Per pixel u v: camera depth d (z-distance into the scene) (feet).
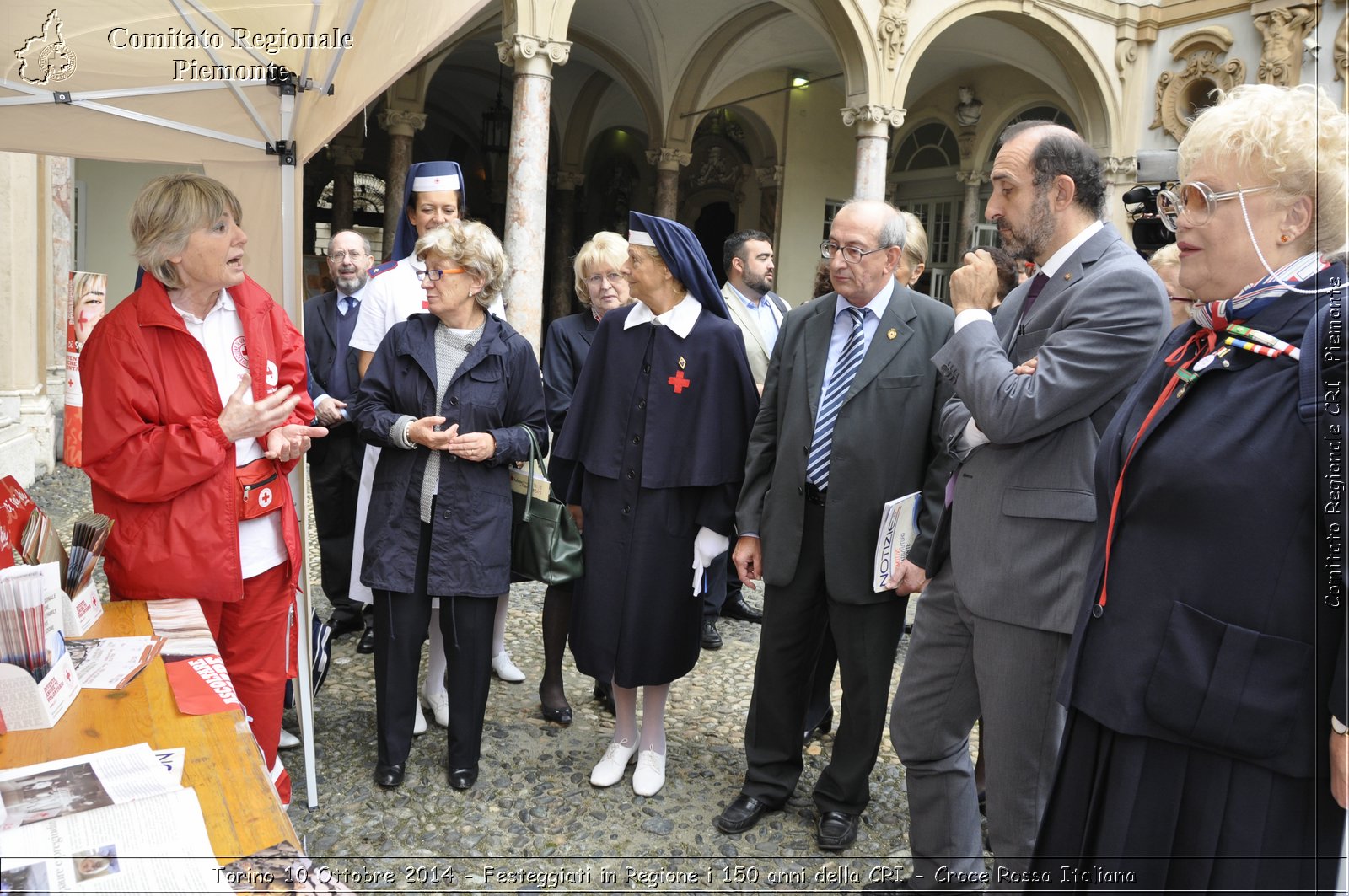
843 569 9.82
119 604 8.26
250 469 9.10
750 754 10.82
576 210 80.53
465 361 10.87
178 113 10.02
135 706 6.30
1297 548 4.97
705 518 10.99
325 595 16.74
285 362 9.62
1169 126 51.47
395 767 11.05
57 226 31.55
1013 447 7.79
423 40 8.41
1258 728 4.98
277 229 10.94
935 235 67.05
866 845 10.44
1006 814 7.77
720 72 59.26
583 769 11.85
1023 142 7.79
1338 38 33.24
